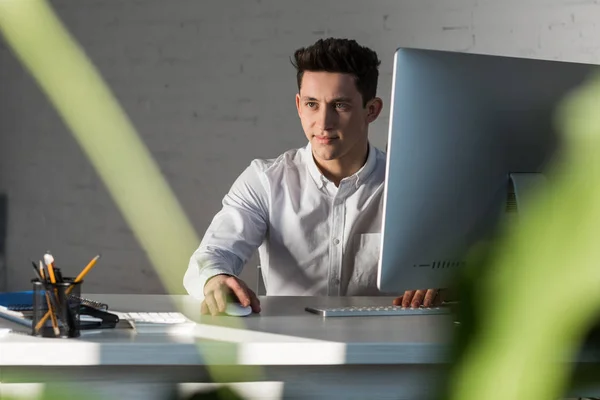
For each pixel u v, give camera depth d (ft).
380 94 11.80
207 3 12.91
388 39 11.77
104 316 4.09
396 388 3.77
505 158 4.33
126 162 13.57
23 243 14.62
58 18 14.02
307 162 6.40
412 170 4.20
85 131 13.88
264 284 6.73
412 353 3.69
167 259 13.37
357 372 3.76
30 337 3.73
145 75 13.39
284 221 6.39
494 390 0.43
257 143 12.64
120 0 13.55
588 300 0.42
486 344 0.44
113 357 3.57
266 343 3.65
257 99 12.63
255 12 12.59
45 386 0.68
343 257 6.38
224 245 6.07
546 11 10.96
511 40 11.14
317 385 3.74
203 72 12.97
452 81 4.15
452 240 4.38
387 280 4.37
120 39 13.57
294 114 12.42
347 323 4.44
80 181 14.03
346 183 6.28
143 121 13.46
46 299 3.74
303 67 6.04
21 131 14.58
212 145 12.94
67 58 13.99
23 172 14.60
